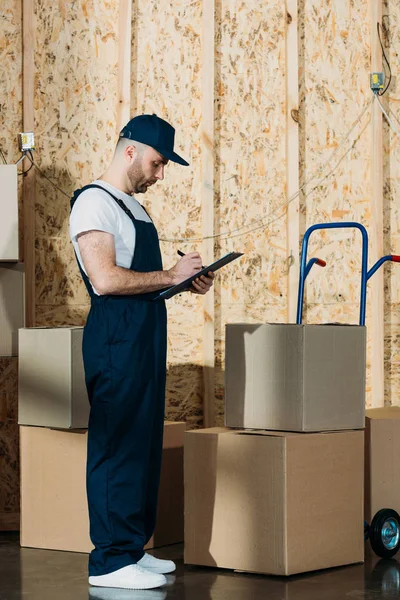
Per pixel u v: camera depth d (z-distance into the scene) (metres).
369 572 3.39
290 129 4.81
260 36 4.88
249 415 3.47
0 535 4.28
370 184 4.91
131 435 3.14
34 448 3.91
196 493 3.47
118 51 4.66
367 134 4.93
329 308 4.91
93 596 3.05
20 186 4.51
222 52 4.86
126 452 3.14
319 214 4.90
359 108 4.94
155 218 4.79
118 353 3.10
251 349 3.46
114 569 3.16
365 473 3.79
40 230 4.57
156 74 4.79
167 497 3.91
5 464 4.48
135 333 3.12
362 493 3.54
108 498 3.14
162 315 3.23
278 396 3.39
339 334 3.45
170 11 4.80
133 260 3.19
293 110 4.80
